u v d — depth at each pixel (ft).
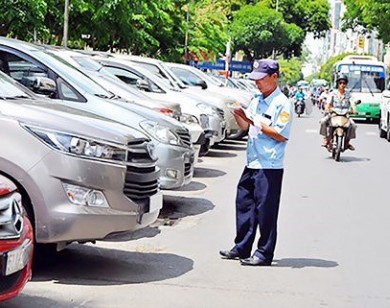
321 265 27.27
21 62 32.30
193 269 26.02
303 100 140.77
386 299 23.39
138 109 34.88
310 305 22.47
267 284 24.54
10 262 17.76
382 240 31.86
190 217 35.55
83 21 89.10
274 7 227.20
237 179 49.42
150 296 22.66
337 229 33.88
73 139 22.59
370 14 138.00
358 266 27.35
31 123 22.56
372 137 92.43
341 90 63.00
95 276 24.54
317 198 42.42
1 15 69.56
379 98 116.98
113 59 50.34
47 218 22.27
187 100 51.60
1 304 21.12
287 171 54.39
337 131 62.08
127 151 23.50
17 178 22.17
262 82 25.95
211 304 22.15
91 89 34.63
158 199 25.22
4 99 24.22
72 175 22.36
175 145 34.04
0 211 17.74
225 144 74.74
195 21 137.80
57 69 32.89
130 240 30.09
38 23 71.82
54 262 25.98
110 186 22.89
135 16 93.97
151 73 51.98
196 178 48.98
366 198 43.04
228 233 32.14
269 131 25.81
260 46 215.10
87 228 22.58
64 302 21.71
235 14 214.69
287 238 31.63
